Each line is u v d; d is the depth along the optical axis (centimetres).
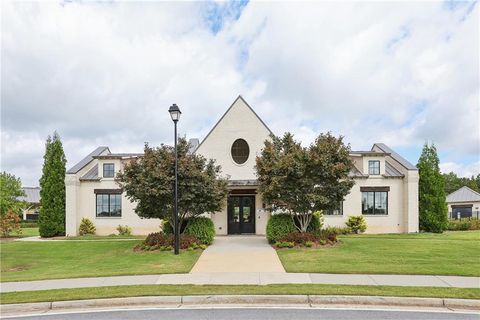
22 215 5731
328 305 786
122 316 721
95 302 815
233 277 1042
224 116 2420
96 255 1590
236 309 758
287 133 1856
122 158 2625
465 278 998
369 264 1212
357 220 2500
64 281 1032
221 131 2405
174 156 1655
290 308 761
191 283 966
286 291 846
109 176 2627
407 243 1752
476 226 3117
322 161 1625
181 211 1728
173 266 1235
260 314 718
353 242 1794
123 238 2238
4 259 1548
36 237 2505
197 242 1667
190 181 1655
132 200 1692
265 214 2308
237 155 2392
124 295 839
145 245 1661
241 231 2323
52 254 1664
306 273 1080
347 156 1730
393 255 1399
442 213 2553
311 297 811
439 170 2620
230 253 1500
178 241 1512
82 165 2703
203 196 1695
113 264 1328
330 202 1700
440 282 950
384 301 794
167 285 934
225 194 1814
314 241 1664
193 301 819
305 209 1708
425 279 987
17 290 934
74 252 1698
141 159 1733
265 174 1733
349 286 898
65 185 2586
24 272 1248
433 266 1169
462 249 1547
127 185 1686
